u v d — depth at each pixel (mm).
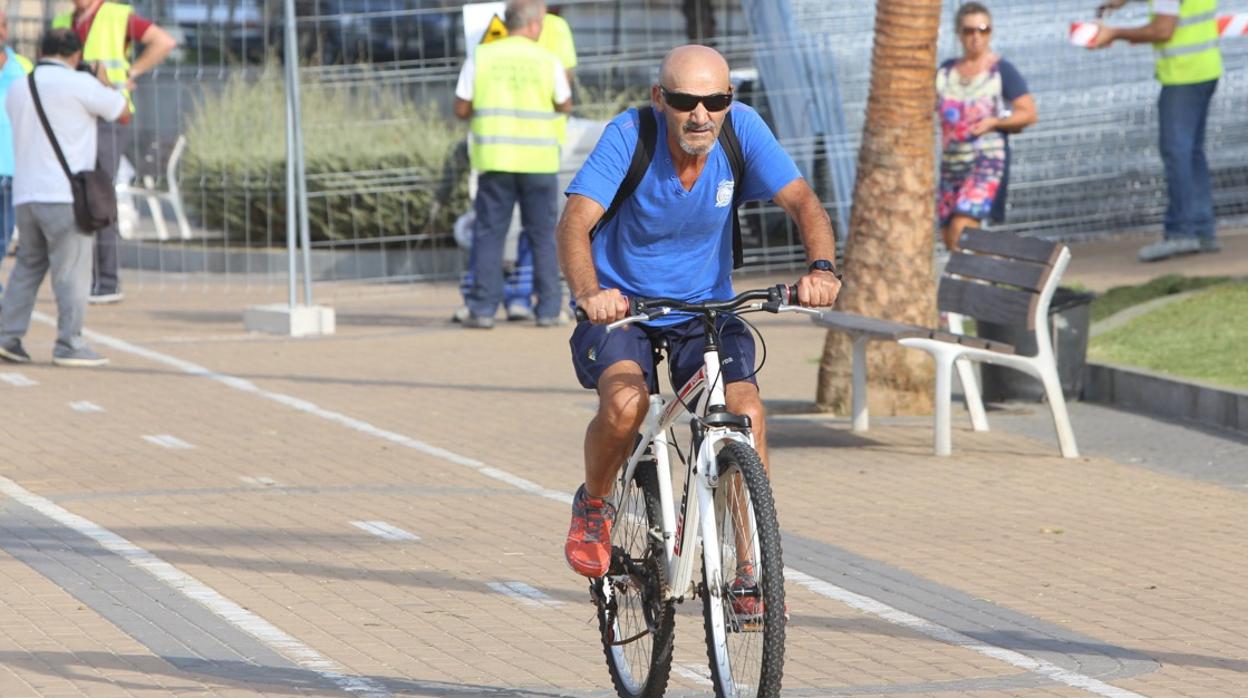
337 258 60969
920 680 18188
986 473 28938
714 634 15586
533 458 30203
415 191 60688
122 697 17062
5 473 28219
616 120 16656
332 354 42469
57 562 22469
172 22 70375
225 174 63031
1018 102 41625
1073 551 23781
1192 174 50656
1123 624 20375
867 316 33812
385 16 61281
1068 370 35250
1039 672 18484
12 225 47656
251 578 21922
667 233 16859
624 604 17688
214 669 18109
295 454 30250
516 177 46906
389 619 20250
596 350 16969
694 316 16922
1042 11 57875
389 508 26172
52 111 38719
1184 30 49688
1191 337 37781
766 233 58000
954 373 38125
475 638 19609
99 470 28562
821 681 18141
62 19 51219
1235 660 18953
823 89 56250
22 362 40312
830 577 22422
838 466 29469
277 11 70562
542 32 49000
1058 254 30312
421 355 42406
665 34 60625
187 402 35312
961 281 32688
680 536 16422
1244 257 49719
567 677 18312
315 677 17938
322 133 61656
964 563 23156
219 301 54688
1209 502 26828
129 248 64000
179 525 24766
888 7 33656
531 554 23469
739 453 15328
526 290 49188
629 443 16953
